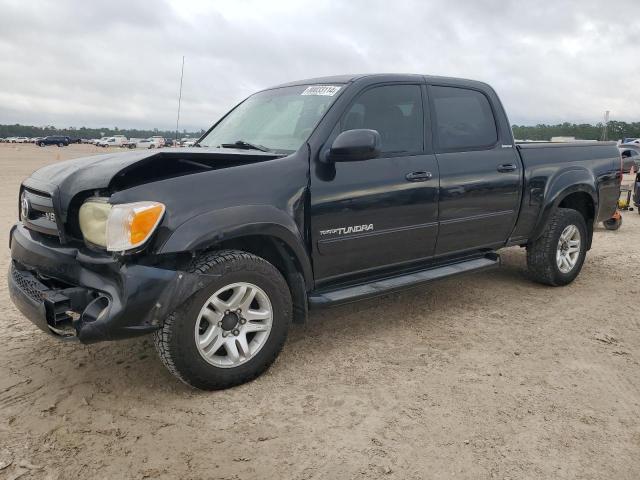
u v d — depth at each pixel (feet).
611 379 10.94
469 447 8.55
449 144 14.03
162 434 8.89
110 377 10.88
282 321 10.86
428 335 13.26
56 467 8.01
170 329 9.46
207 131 14.98
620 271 19.89
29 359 11.72
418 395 10.21
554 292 16.98
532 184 15.81
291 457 8.29
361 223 12.07
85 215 9.77
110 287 9.27
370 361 11.72
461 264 14.66
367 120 12.57
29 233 11.10
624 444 8.67
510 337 13.17
